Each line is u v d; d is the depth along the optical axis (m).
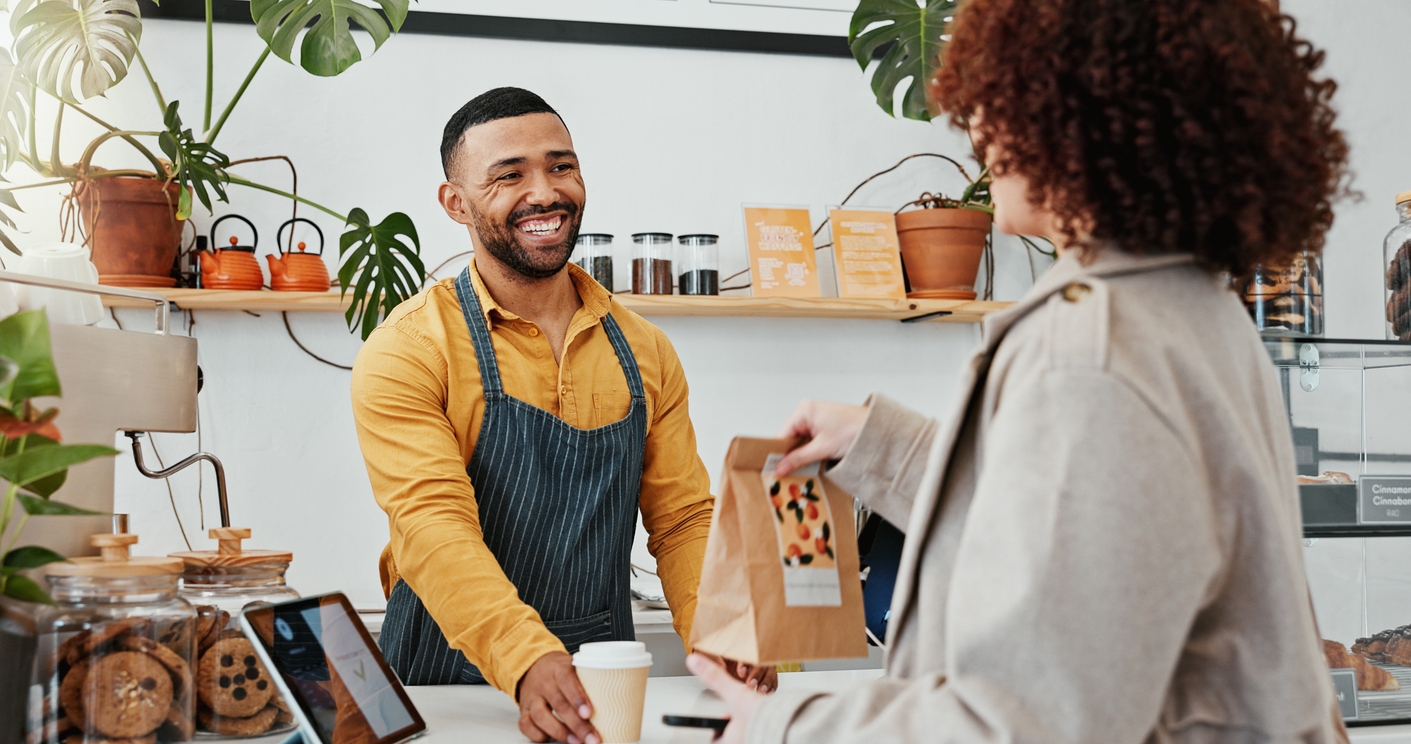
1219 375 0.72
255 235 2.60
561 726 1.15
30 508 0.96
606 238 2.69
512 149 1.63
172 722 1.04
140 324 2.54
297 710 1.02
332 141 2.71
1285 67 0.74
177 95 2.63
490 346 1.64
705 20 2.88
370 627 2.41
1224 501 0.69
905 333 2.99
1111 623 0.62
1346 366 1.92
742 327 2.90
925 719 0.68
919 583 0.81
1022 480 0.66
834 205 2.96
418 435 1.52
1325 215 0.79
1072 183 0.72
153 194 2.40
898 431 0.97
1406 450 1.93
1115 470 0.64
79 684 0.99
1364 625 2.34
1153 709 0.63
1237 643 0.69
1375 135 3.15
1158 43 0.70
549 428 1.62
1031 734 0.62
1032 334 0.73
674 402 1.83
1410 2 3.20
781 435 1.04
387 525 2.71
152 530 2.57
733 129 2.91
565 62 2.82
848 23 2.96
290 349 2.68
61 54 2.38
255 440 2.65
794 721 0.77
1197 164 0.70
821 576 0.99
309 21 2.70
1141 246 0.73
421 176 2.74
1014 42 0.75
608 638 1.69
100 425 1.14
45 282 1.13
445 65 2.76
